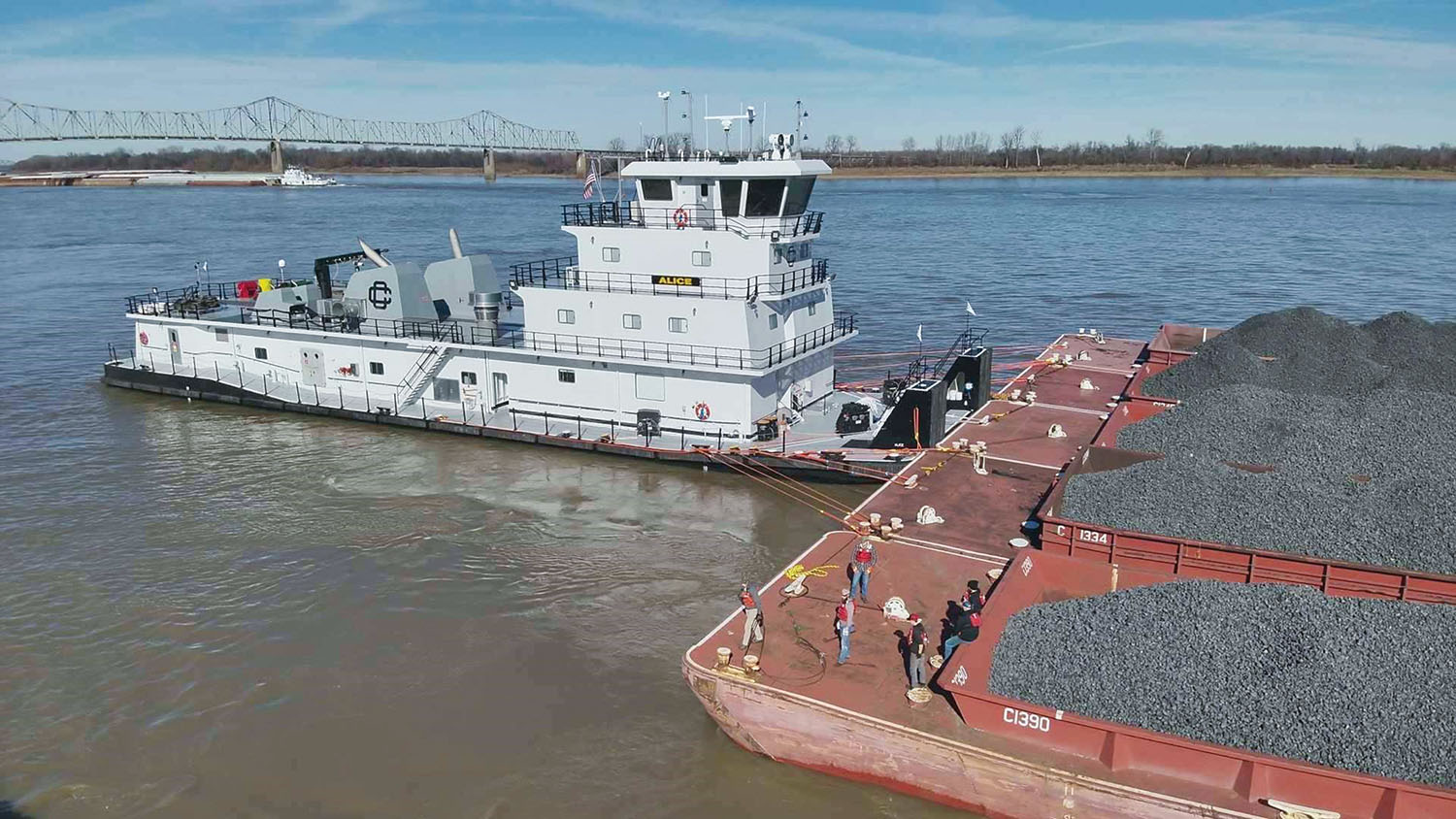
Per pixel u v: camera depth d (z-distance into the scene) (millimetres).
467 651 27391
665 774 21922
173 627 28891
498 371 45312
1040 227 158625
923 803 20203
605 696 25109
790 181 40312
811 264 44469
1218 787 17406
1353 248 126500
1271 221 166625
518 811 20906
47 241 138375
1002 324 77750
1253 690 18453
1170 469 27109
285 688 25719
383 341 46719
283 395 49750
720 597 30594
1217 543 23188
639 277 41719
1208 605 20703
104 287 94000
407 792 21641
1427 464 28703
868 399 46219
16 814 21156
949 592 25016
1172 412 34562
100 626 28969
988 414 42031
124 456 44031
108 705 25047
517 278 45375
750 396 40281
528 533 35375
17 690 25734
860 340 72438
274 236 145875
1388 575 21578
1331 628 19578
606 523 36156
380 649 27547
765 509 37219
